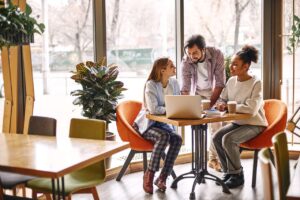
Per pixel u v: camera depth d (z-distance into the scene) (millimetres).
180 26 5523
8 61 4219
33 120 3398
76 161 2422
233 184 4402
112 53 5223
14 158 2512
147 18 5422
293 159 5383
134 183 4629
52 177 2238
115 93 4598
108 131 4738
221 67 4539
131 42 5336
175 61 5629
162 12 5508
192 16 5570
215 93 4527
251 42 5652
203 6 5582
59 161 2428
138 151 4465
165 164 4305
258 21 5613
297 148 5453
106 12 5121
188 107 3717
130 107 4668
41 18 4742
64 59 4938
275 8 5504
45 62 4805
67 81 4961
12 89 4258
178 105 3738
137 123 4410
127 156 4809
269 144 4297
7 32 2980
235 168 4379
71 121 3295
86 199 4102
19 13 3080
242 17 5621
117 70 4613
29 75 4266
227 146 4285
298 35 5273
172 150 4285
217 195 4211
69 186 2977
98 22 5039
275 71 5590
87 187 3018
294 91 5543
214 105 4523
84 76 4520
